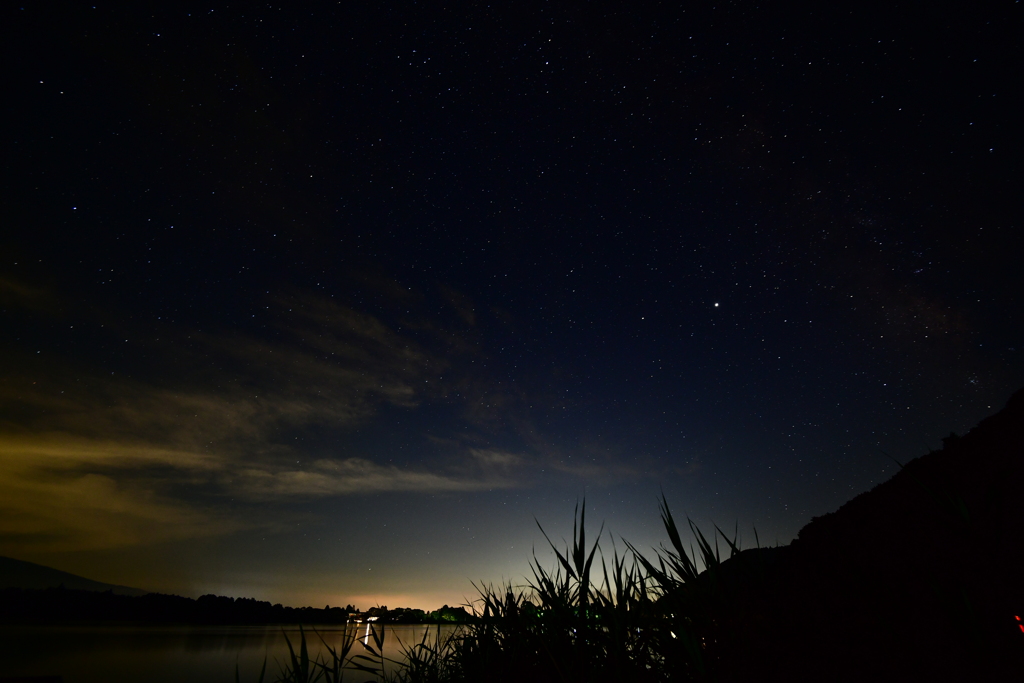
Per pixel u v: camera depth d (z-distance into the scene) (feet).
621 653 3.97
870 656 3.39
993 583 3.56
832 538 4.61
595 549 4.46
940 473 4.55
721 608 4.05
